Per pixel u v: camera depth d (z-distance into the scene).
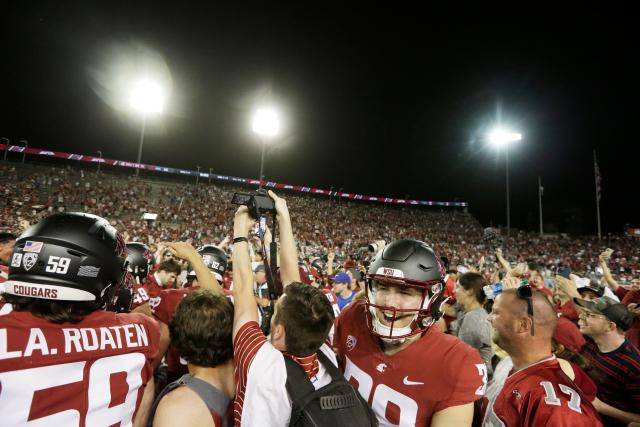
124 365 1.55
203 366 1.71
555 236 41.09
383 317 1.80
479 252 32.97
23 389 1.27
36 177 29.31
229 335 1.74
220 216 31.38
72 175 31.22
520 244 37.47
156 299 3.20
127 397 1.54
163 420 1.53
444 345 1.82
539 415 1.69
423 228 41.41
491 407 2.28
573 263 30.72
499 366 2.62
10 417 1.24
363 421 1.50
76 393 1.38
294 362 1.55
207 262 3.91
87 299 1.48
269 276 2.11
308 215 38.09
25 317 1.39
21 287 1.38
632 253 33.91
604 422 3.18
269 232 2.42
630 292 5.30
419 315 1.77
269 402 1.43
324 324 1.57
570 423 1.59
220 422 1.64
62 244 1.44
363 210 43.12
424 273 1.76
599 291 4.65
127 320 1.68
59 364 1.36
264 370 1.47
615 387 3.01
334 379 1.59
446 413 1.67
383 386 1.83
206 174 36.16
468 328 3.70
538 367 1.94
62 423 1.33
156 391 3.21
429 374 1.74
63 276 1.42
